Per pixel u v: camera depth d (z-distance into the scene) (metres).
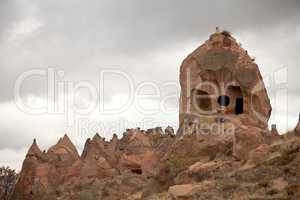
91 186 87.00
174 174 75.69
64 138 101.94
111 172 89.88
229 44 83.56
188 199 64.19
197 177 71.06
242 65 81.44
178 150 78.56
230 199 60.38
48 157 98.44
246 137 72.31
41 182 94.25
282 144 69.50
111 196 82.19
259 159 68.69
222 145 76.06
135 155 91.88
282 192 59.28
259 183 62.34
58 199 87.69
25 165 97.31
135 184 83.38
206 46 83.81
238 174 66.56
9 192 111.94
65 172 94.88
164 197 67.88
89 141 101.25
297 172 62.72
